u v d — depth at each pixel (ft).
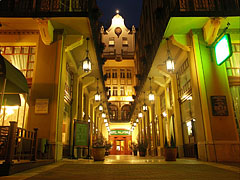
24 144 21.38
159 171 17.17
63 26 29.25
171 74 41.34
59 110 27.84
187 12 27.09
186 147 36.68
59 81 28.27
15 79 20.20
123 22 110.63
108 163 25.20
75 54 35.65
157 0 37.78
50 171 17.25
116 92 98.53
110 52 100.07
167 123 47.24
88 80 45.62
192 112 33.09
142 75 55.88
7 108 27.45
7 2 28.76
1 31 30.60
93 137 61.93
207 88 27.53
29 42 30.14
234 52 29.94
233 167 19.45
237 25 28.96
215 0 28.84
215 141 25.52
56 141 26.14
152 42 39.88
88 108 54.70
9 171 15.07
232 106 26.96
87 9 28.07
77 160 30.81
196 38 29.30
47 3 29.04
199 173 15.76
